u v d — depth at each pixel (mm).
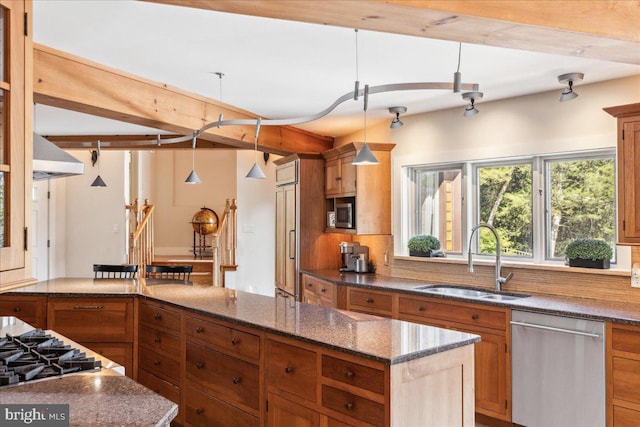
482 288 4668
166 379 3873
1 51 1606
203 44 3334
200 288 4562
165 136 6703
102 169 8195
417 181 5645
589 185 4215
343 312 3344
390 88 2990
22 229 1668
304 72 3975
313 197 6387
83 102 3639
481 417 4098
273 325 2936
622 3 2396
